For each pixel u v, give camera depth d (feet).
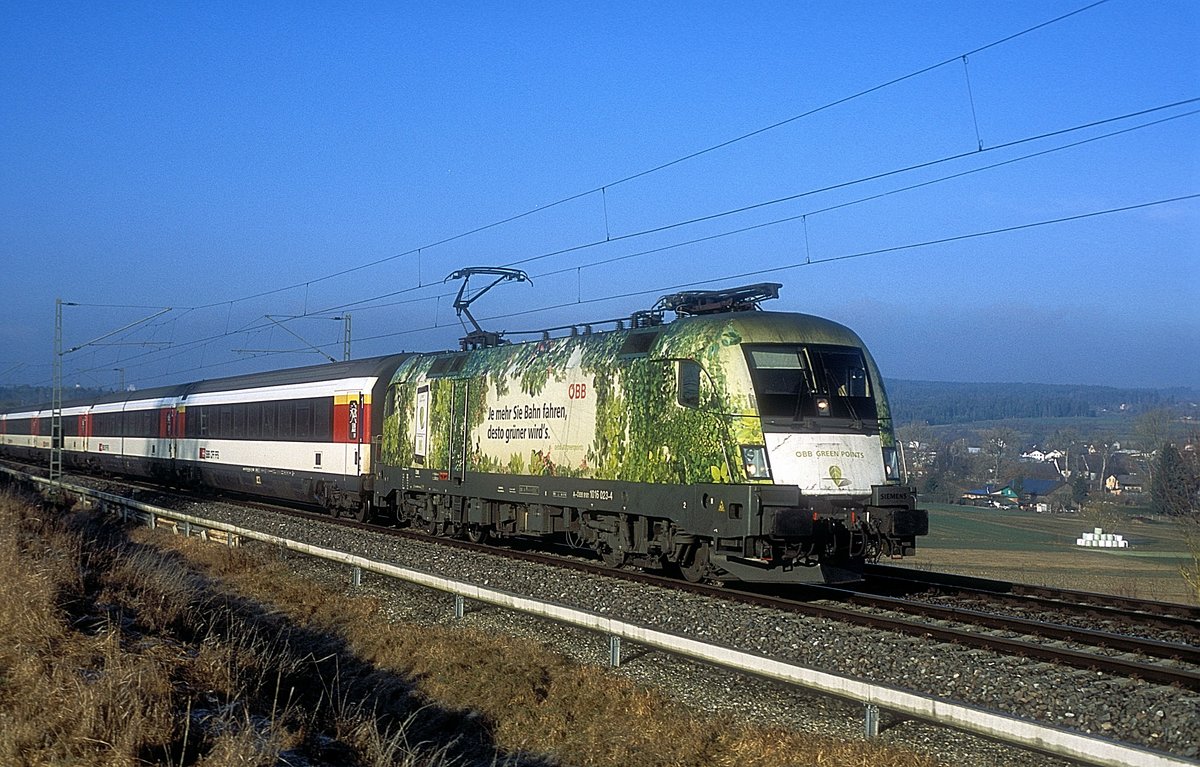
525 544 73.97
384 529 80.64
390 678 43.93
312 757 30.60
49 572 47.98
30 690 31.37
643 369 53.52
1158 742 27.81
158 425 134.51
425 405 75.56
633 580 53.67
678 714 35.55
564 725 36.65
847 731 31.89
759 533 46.14
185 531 83.66
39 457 206.59
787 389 48.60
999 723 26.50
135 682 31.27
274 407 100.58
